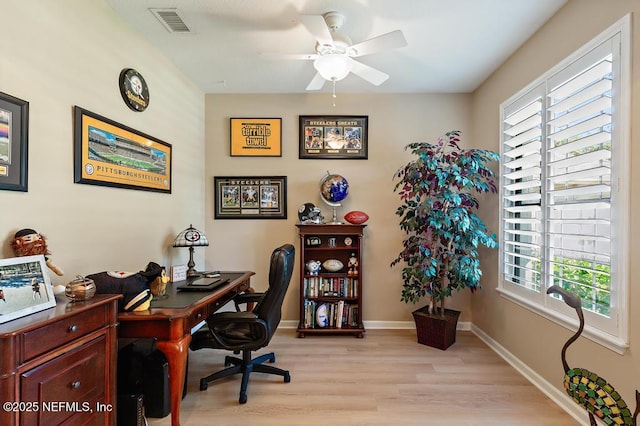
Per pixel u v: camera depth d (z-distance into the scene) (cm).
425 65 286
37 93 156
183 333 176
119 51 214
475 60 277
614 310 167
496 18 218
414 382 236
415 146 294
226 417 195
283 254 214
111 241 208
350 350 292
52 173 164
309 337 324
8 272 122
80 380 133
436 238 294
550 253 220
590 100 188
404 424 188
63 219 171
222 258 356
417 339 311
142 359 197
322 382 235
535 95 235
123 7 205
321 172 354
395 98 353
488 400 213
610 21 171
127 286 173
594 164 185
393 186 352
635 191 158
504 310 279
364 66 228
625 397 162
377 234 353
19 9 146
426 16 215
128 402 170
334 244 343
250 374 247
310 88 267
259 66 290
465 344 307
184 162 309
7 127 140
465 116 351
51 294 134
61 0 168
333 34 217
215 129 356
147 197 248
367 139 354
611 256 170
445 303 351
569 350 201
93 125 190
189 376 247
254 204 355
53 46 164
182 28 230
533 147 233
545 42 224
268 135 355
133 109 229
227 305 359
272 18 218
